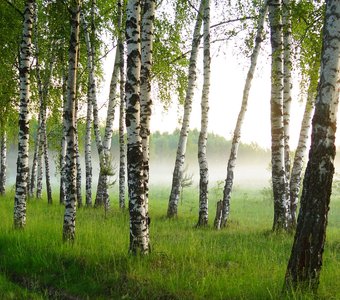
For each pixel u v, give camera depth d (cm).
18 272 847
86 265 828
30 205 2086
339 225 2325
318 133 650
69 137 1084
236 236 1313
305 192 661
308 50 1254
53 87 2328
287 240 1246
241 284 695
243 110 1612
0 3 1794
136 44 905
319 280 688
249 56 1541
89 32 1934
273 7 1382
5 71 2059
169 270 798
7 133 3028
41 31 2089
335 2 650
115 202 2991
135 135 896
